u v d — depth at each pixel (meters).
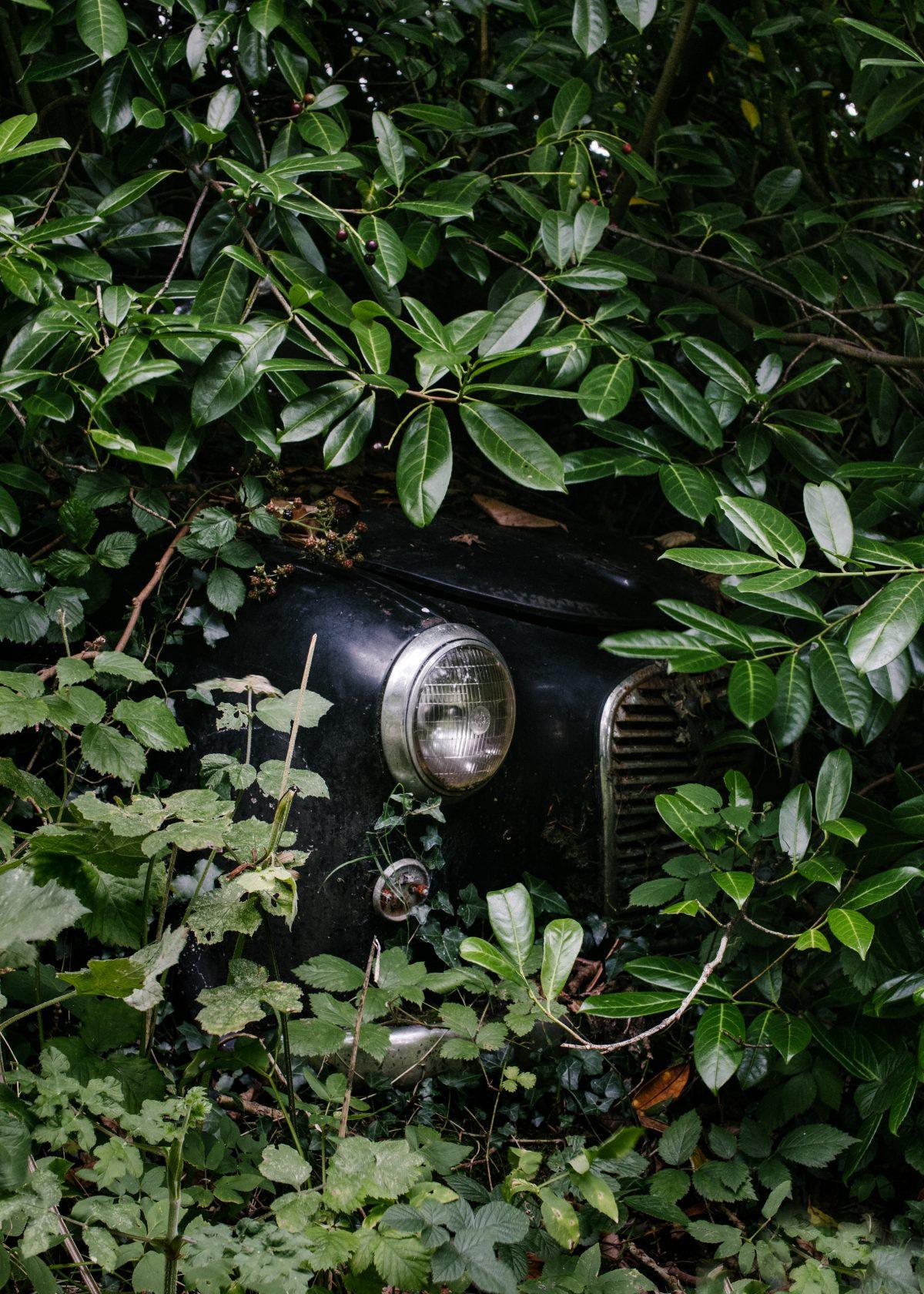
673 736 2.39
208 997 1.46
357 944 2.03
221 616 2.22
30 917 1.33
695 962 2.03
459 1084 1.94
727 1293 1.62
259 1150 1.65
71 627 2.12
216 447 3.12
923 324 2.72
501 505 2.92
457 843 2.13
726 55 4.10
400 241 2.27
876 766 2.91
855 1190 1.91
